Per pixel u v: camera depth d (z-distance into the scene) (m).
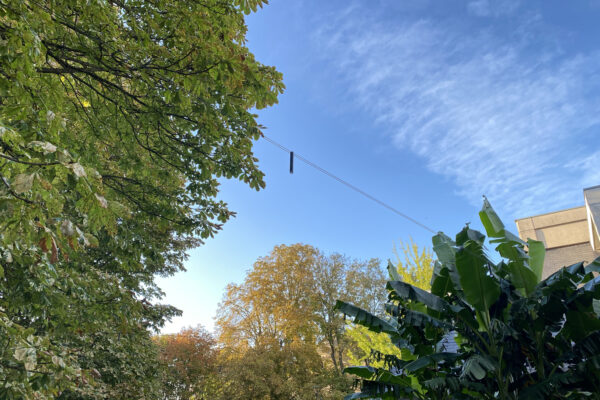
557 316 5.71
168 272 15.06
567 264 18.39
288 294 28.67
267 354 22.11
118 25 5.02
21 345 3.67
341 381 22.59
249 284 28.64
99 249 9.29
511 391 5.82
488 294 6.19
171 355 24.34
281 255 30.02
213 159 6.94
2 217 2.50
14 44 3.01
